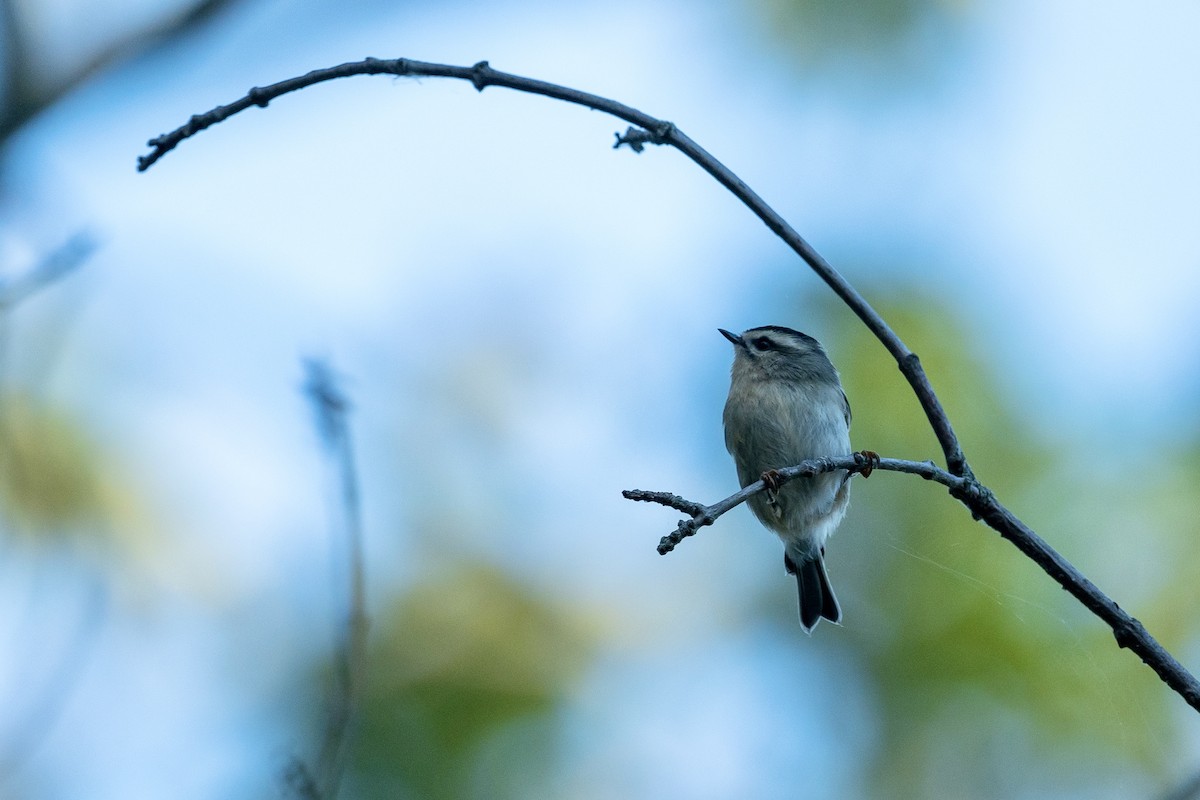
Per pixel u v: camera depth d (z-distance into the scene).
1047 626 12.66
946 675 12.54
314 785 6.08
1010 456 13.58
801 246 7.17
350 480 6.95
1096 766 12.09
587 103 7.23
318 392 7.07
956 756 12.32
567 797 12.96
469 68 7.21
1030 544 6.71
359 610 6.65
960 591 12.80
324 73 7.21
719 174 7.20
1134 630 6.50
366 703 12.92
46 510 11.83
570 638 14.05
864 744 12.67
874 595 12.98
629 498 6.98
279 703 11.96
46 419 12.03
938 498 13.22
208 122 7.18
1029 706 12.34
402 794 12.33
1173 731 12.15
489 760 12.98
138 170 7.12
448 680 13.48
